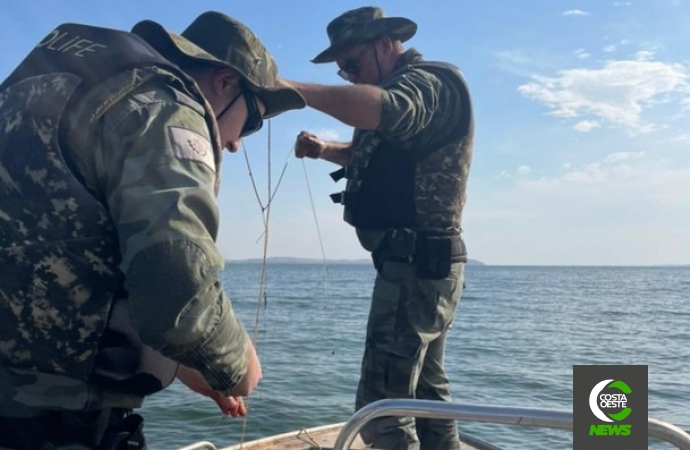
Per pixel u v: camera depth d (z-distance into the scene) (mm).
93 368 1487
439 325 2996
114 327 1488
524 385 12492
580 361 15719
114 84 1463
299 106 1878
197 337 1384
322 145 3336
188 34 1829
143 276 1333
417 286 2945
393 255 2969
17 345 1456
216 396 1887
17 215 1449
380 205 3006
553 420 1810
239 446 3484
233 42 1765
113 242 1455
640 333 22844
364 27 3104
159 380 1597
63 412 1486
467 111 3039
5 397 1475
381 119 2686
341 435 1964
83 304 1450
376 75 3156
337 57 3211
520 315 30562
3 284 1444
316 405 9352
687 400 11305
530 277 121375
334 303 30641
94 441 1533
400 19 3102
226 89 1760
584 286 74688
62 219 1433
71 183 1431
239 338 1521
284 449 3469
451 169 2996
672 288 69625
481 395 11609
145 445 1670
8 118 1523
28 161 1455
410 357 2904
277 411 9023
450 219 2996
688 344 19641
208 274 1376
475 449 3590
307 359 13469
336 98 2609
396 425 2902
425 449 3160
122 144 1414
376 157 3031
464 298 47125
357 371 12047
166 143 1426
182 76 1571
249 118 1827
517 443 7621
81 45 1562
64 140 1440
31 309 1438
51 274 1430
